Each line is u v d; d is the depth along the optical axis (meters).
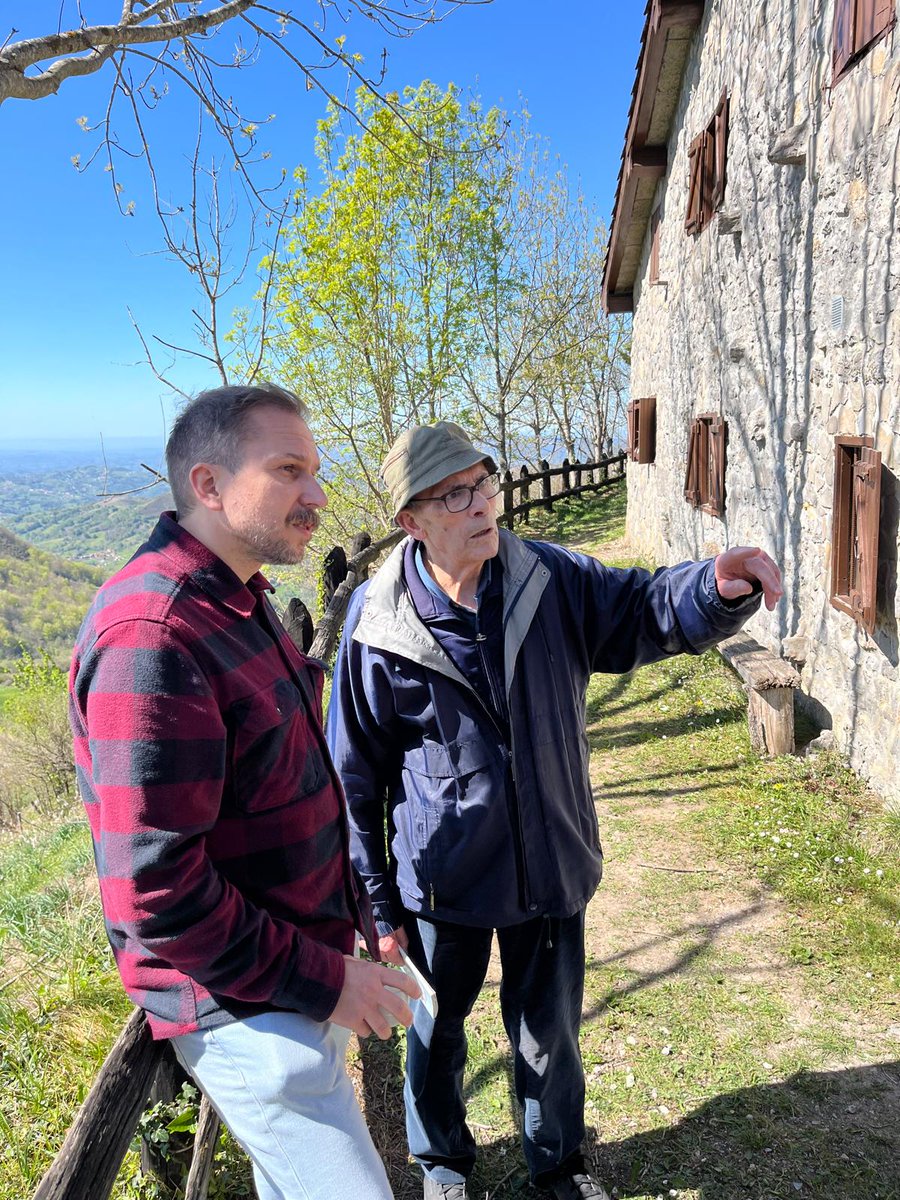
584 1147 2.19
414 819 1.73
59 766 10.52
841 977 2.83
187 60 3.19
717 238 6.84
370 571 6.56
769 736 4.61
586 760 1.80
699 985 2.83
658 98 8.45
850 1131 2.19
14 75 1.97
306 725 1.31
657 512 10.09
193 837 1.04
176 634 1.07
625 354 24.39
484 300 14.56
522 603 1.64
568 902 1.71
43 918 3.36
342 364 11.74
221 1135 1.95
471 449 1.59
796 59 4.91
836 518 4.37
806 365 4.91
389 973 1.21
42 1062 2.33
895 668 3.82
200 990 1.16
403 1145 2.21
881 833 3.60
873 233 3.91
